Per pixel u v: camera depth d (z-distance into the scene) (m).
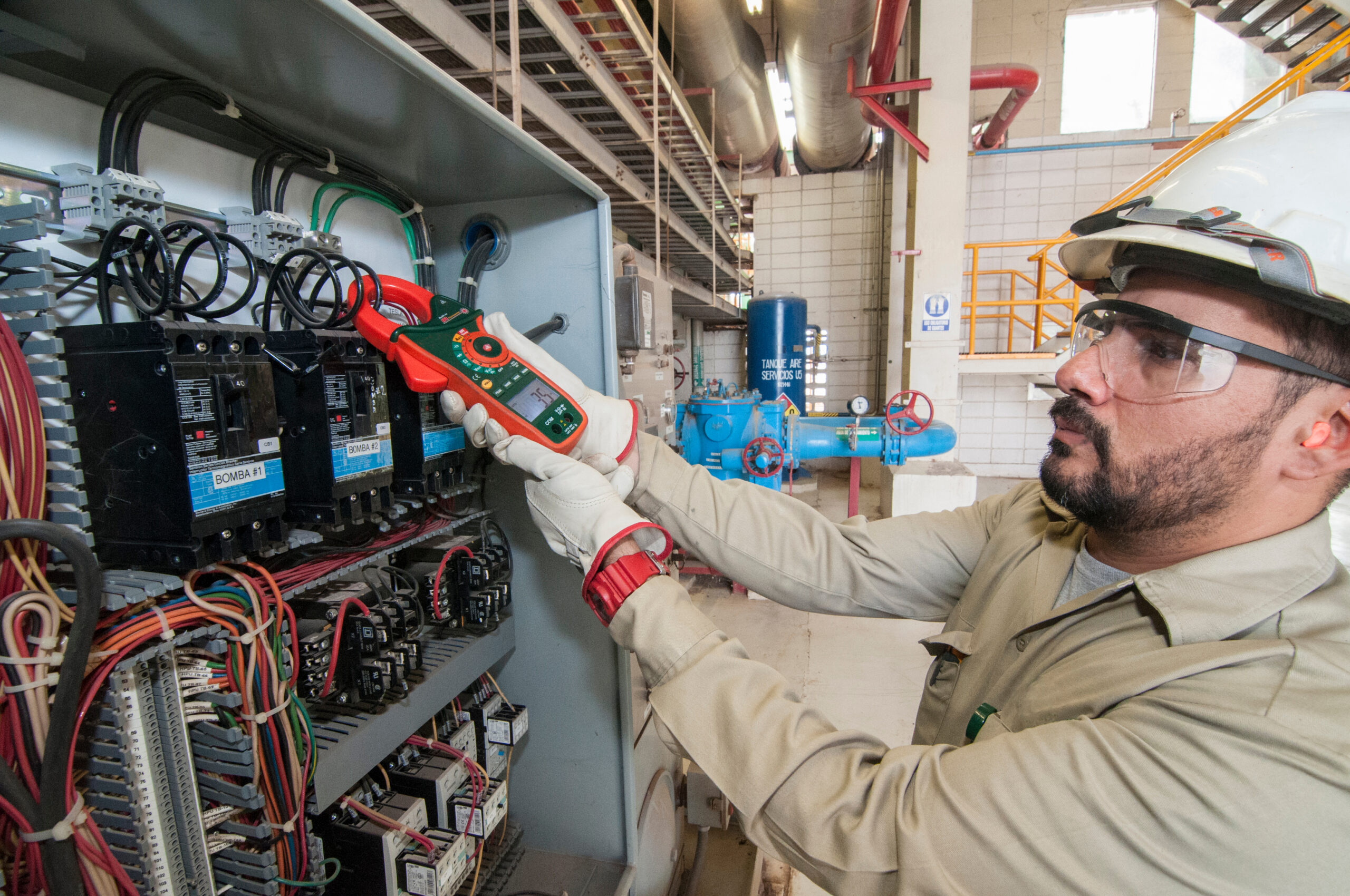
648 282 1.67
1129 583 0.54
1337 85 4.55
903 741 2.00
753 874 1.40
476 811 0.95
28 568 0.51
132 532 0.57
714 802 1.40
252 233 0.81
